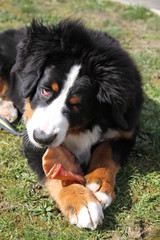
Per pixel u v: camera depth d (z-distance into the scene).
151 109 1.46
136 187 1.17
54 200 1.12
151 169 1.23
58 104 1.09
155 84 1.59
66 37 1.13
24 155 1.22
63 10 2.19
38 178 1.16
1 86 1.45
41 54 1.12
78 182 1.12
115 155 1.19
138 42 1.90
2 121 1.35
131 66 1.18
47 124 1.07
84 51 1.11
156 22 2.12
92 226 1.04
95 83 1.12
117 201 1.12
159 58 1.76
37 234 1.05
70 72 1.10
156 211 1.11
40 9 2.15
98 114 1.17
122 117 1.13
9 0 2.21
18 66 1.18
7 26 1.89
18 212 1.10
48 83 1.10
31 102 1.16
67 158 1.15
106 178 1.11
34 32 1.15
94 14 2.18
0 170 1.21
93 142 1.22
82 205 1.05
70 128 1.14
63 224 1.07
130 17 2.16
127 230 1.07
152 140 1.34
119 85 1.11
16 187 1.15
